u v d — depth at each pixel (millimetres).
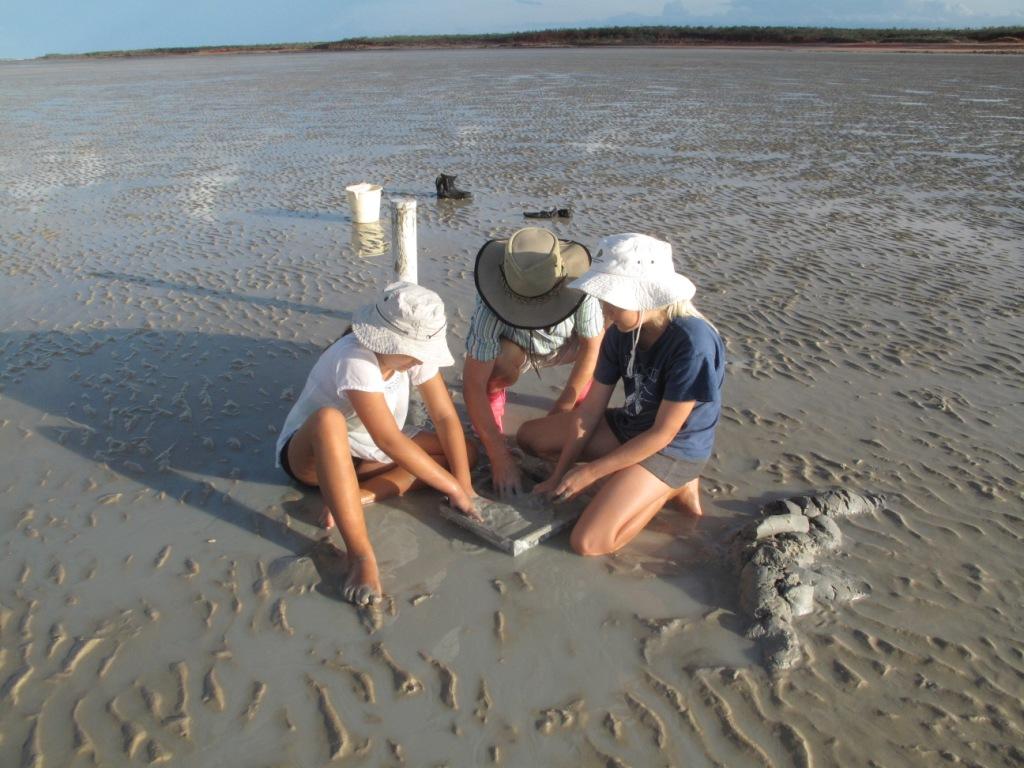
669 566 3377
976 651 2924
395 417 3807
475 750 2506
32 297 6617
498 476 3840
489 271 4039
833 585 3186
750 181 11430
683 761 2480
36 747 2492
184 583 3236
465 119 18719
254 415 4660
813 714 2652
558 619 3068
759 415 4668
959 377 5137
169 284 6977
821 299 6559
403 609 3109
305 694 2703
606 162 13031
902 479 4027
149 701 2668
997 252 7871
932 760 2494
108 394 4891
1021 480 4008
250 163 13250
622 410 3840
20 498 3811
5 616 3043
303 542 3500
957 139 15211
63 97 26156
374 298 6664
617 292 3195
